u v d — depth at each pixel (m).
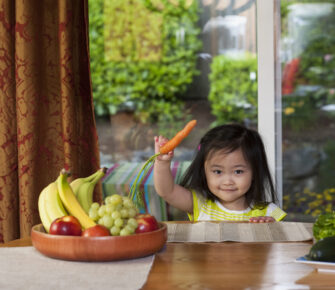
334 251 0.90
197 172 1.81
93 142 2.22
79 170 2.20
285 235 1.21
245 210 1.78
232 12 2.82
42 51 2.19
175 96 2.98
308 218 2.71
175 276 0.87
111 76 3.02
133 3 2.94
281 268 0.92
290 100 2.71
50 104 2.21
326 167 2.72
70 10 2.14
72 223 1.00
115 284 0.83
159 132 3.03
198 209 1.81
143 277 0.86
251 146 1.71
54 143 2.21
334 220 1.05
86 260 0.97
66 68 2.12
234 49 2.86
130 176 2.30
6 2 2.16
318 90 2.69
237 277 0.86
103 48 3.00
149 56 2.97
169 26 2.92
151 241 0.99
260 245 1.12
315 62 2.67
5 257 1.03
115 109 3.05
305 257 0.92
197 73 2.93
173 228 1.30
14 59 2.19
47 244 0.98
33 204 2.14
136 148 3.05
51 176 2.21
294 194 2.75
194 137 2.96
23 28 2.12
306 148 2.73
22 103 2.12
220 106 2.92
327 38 2.64
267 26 2.31
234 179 1.69
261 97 2.35
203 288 0.80
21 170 2.13
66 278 0.87
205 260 0.99
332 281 0.83
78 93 2.23
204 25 2.88
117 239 0.95
